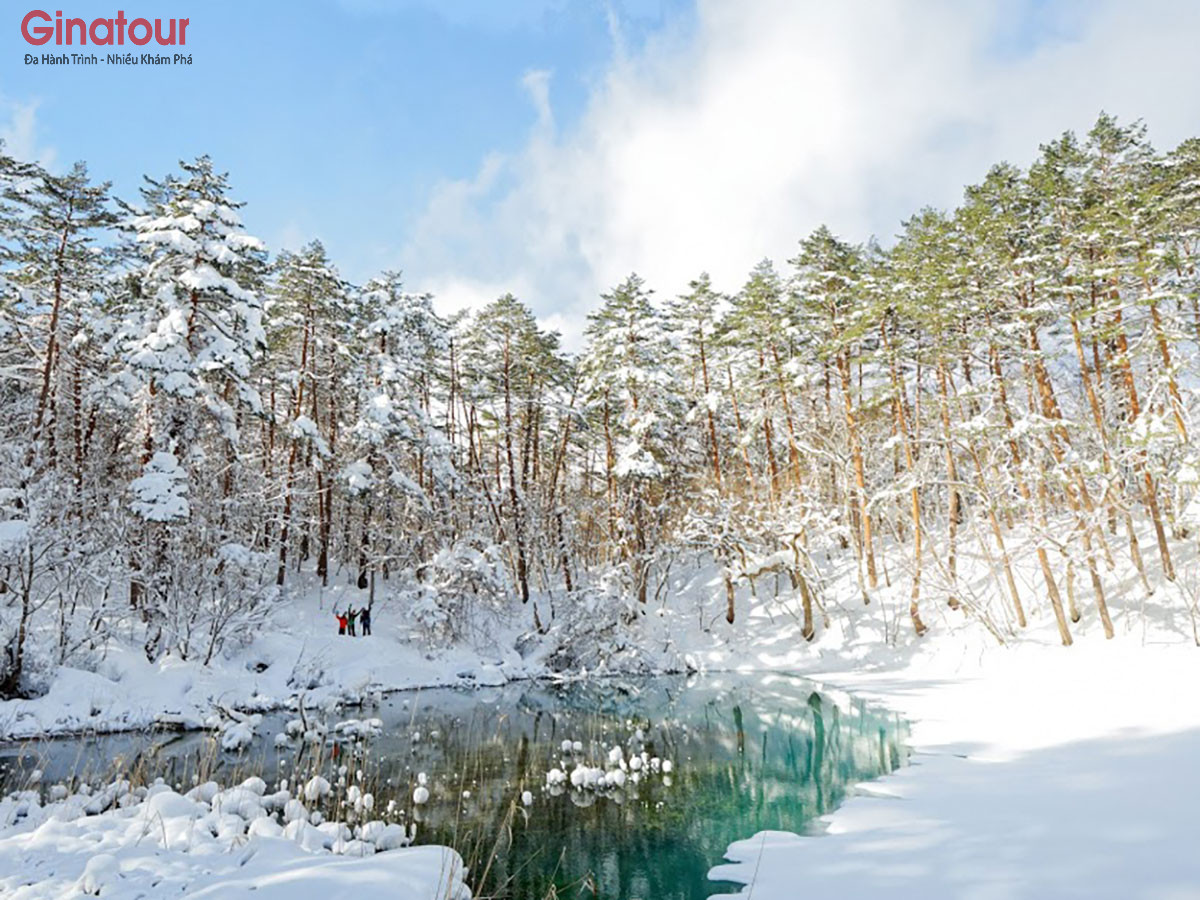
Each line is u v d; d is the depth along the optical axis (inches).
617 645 1181.7
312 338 1286.9
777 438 1553.9
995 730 570.9
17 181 958.4
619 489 1411.2
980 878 271.0
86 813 361.7
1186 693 608.7
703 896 301.6
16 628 681.0
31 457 834.2
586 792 466.9
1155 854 276.1
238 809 365.1
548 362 1521.9
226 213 943.7
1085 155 1083.3
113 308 1141.7
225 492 1061.8
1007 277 1048.2
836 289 1283.2
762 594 1360.7
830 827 372.5
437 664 1052.5
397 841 344.5
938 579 1123.9
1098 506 1019.3
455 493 1402.6
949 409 1152.2
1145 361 1051.9
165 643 821.9
